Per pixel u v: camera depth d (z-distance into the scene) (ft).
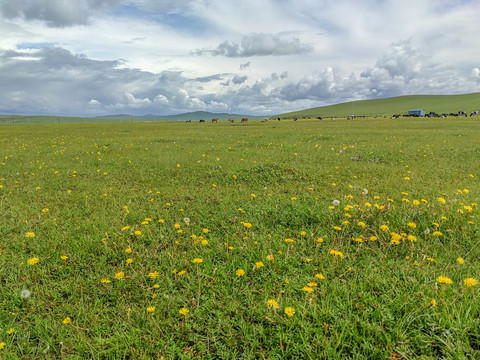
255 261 12.15
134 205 20.22
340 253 11.32
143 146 57.00
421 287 9.32
